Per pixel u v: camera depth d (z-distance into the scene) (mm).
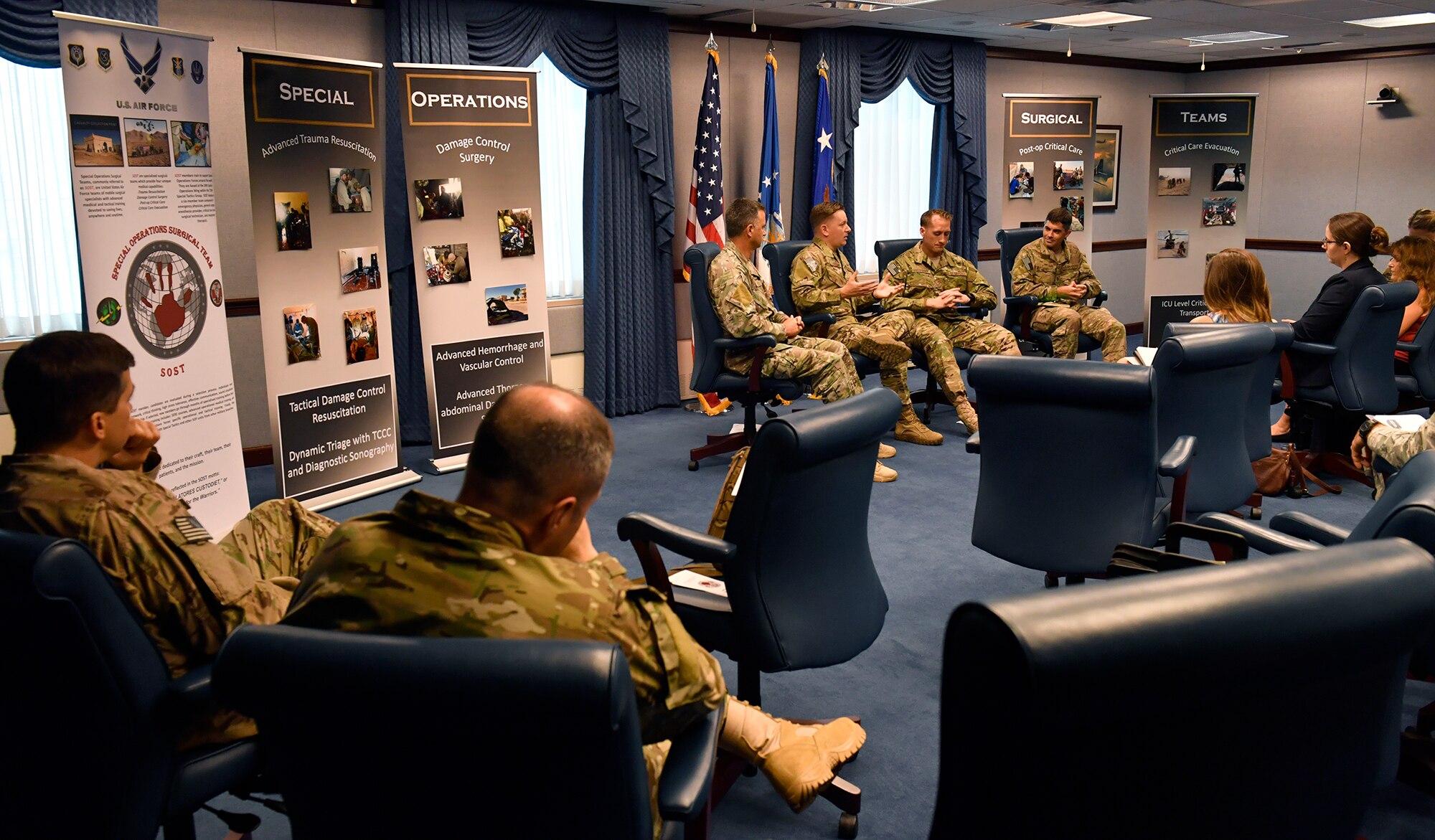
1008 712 815
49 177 4352
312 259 4172
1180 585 858
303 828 1169
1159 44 8070
